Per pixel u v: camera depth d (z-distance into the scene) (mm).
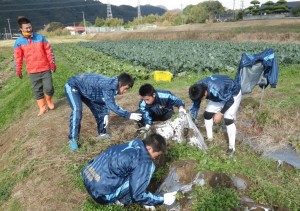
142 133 6227
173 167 4992
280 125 7785
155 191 4961
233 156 5922
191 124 6051
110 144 6590
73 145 6578
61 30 100000
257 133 7496
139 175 3949
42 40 9352
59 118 9047
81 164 6059
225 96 5750
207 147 6293
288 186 5191
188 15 89438
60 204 5203
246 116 8297
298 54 19359
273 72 7262
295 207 4469
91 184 4273
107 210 4590
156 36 54656
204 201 4270
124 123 8133
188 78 14547
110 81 5875
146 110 6406
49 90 9766
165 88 12492
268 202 4484
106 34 68562
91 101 6641
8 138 10125
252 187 4711
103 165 4176
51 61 9547
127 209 4719
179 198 4438
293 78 13641
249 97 9773
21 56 9258
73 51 33156
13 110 13078
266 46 25609
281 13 67312
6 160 8039
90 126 8062
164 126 5953
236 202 4223
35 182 6000
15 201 5730
